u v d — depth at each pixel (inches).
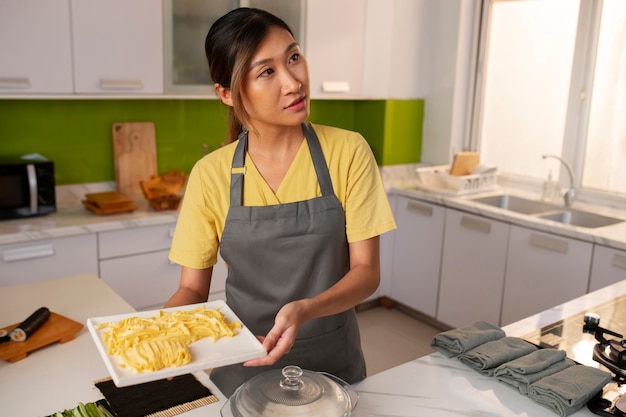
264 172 54.3
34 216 109.6
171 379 52.7
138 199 126.1
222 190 54.6
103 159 128.6
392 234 148.1
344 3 137.6
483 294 127.0
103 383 51.9
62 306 69.1
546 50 135.3
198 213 55.1
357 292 50.8
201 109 138.9
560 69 133.3
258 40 45.8
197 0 118.0
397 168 156.1
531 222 114.2
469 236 128.1
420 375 52.1
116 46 110.4
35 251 100.7
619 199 126.2
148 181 125.3
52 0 102.5
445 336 56.0
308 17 132.1
